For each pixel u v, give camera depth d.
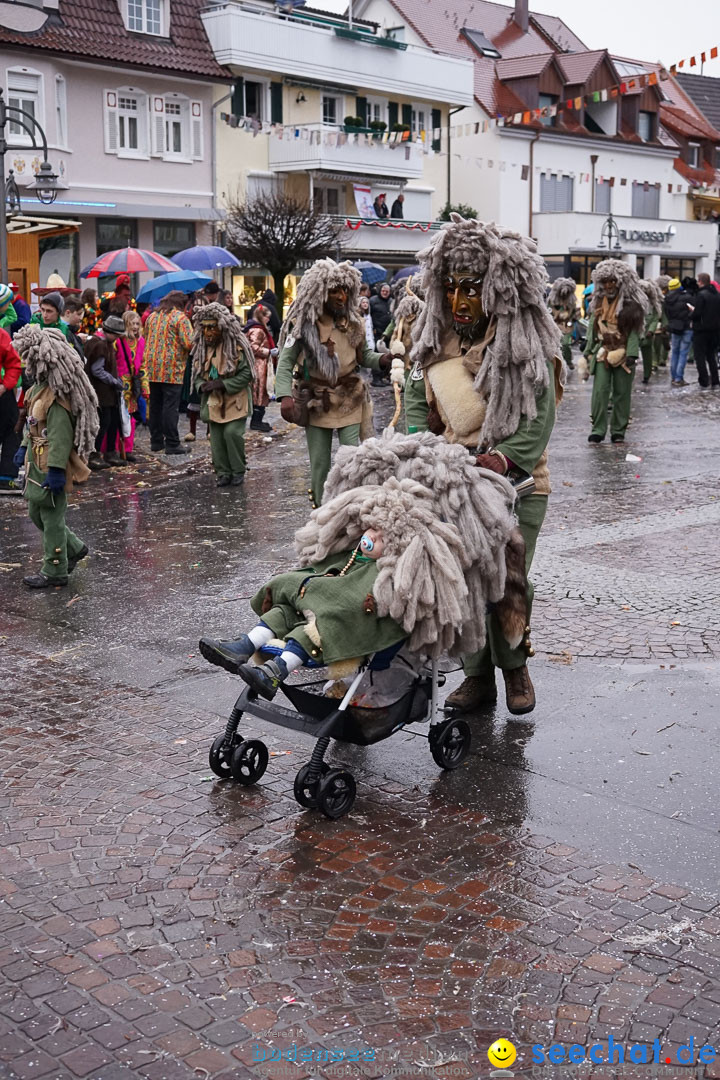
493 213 42.38
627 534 8.80
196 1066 2.91
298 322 8.27
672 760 4.76
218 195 32.34
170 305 13.12
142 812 4.33
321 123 34.28
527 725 5.20
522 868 3.89
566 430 15.31
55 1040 3.02
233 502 10.45
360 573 4.15
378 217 37.22
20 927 3.55
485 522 4.36
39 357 7.12
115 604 7.18
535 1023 3.07
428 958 3.37
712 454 13.00
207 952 3.41
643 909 3.61
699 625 6.48
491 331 4.77
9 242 20.00
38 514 7.51
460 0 48.34
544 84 43.66
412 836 4.14
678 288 21.98
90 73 28.44
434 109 39.69
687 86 56.31
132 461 12.91
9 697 5.60
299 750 4.95
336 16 38.19
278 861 3.96
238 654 4.29
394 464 4.38
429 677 4.55
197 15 31.59
